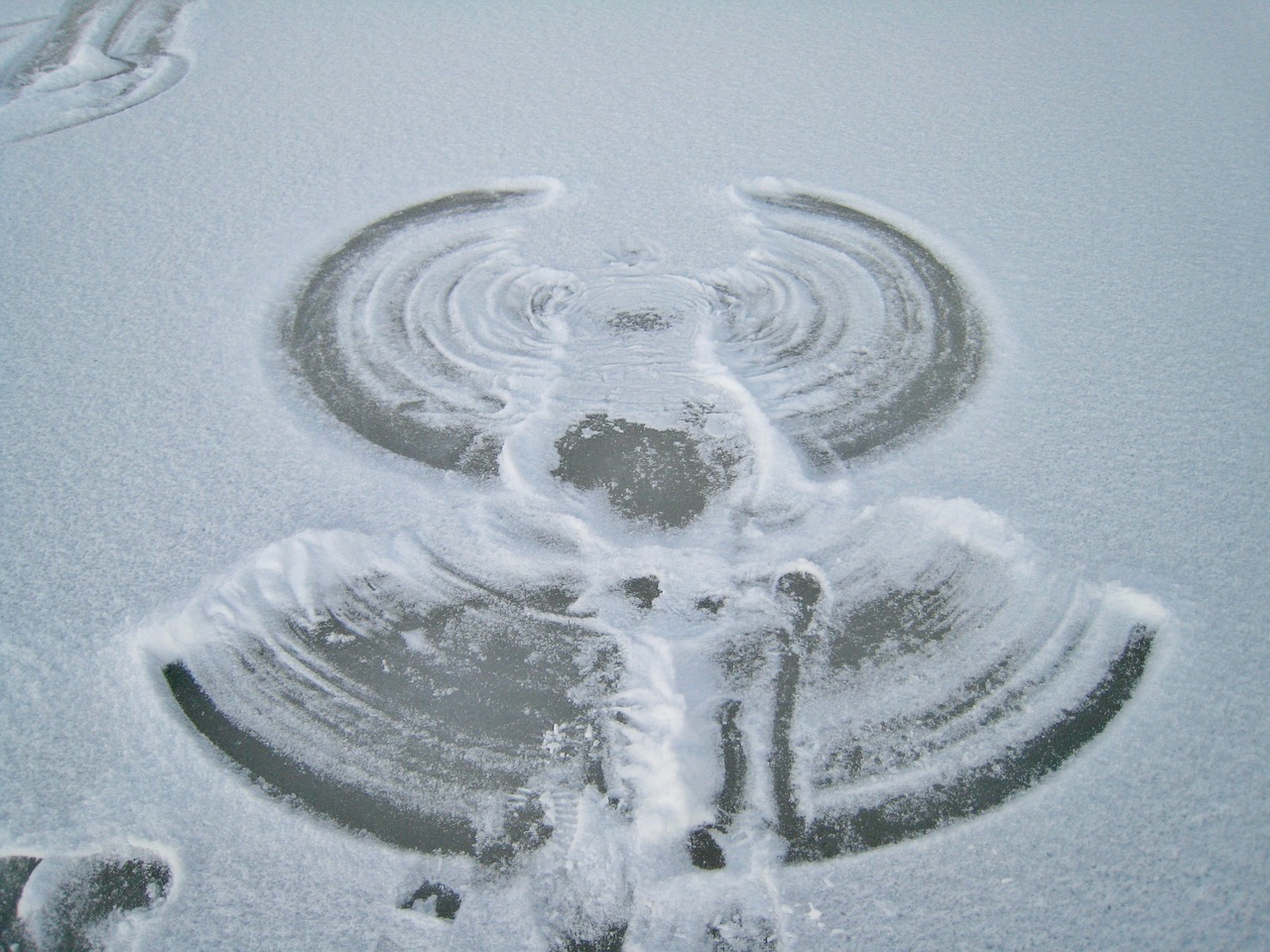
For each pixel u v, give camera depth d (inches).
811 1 180.1
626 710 99.1
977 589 104.8
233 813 94.7
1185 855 91.9
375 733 98.4
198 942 89.8
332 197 140.0
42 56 164.9
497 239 135.5
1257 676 98.9
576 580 106.0
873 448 114.0
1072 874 91.6
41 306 126.1
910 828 94.0
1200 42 168.9
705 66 162.4
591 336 124.8
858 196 139.6
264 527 108.0
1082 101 155.1
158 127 150.6
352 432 115.7
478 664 101.7
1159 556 105.1
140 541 106.9
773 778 96.3
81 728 97.9
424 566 106.6
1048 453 112.4
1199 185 140.4
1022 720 98.3
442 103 154.9
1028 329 123.6
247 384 119.3
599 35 170.2
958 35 170.7
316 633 103.2
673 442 115.2
